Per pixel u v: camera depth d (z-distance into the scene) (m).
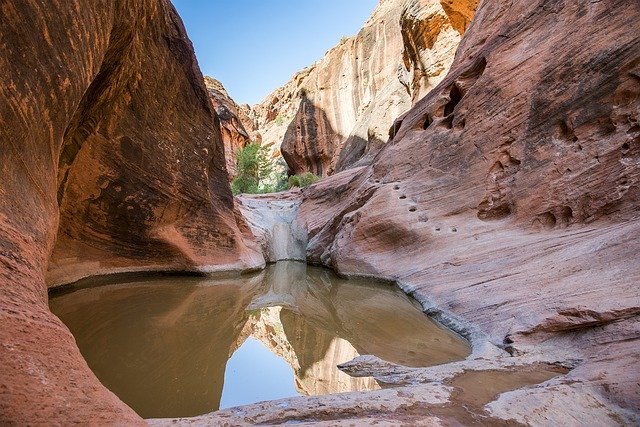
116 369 5.29
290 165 51.28
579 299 5.33
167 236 12.82
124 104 10.02
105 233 10.93
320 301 11.40
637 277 5.12
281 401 3.54
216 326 8.43
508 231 9.54
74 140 8.94
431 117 15.07
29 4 4.11
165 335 7.27
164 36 11.41
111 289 10.50
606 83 8.59
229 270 15.06
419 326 7.54
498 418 3.12
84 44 5.48
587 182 8.23
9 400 1.84
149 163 11.52
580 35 9.68
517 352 4.96
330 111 46.72
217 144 16.16
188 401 4.49
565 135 9.34
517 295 6.46
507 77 11.54
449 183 12.31
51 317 3.05
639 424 3.09
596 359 4.20
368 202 14.39
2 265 3.07
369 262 12.93
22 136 4.35
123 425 2.11
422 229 11.80
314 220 22.38
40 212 4.77
